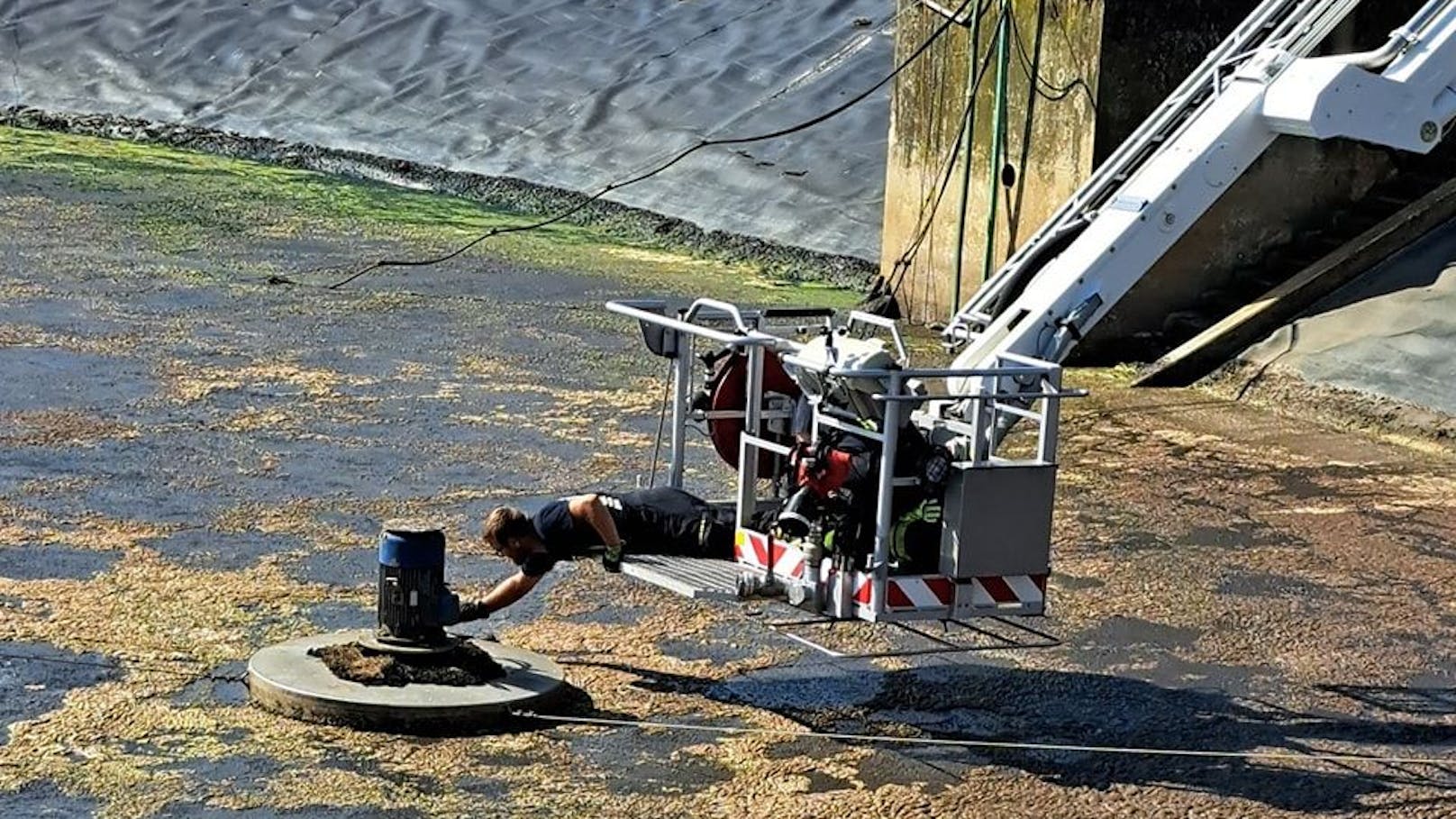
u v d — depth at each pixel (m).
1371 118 17.36
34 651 11.50
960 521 10.51
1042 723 11.16
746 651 12.12
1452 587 14.26
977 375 10.55
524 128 33.59
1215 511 16.12
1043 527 10.73
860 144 30.66
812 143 30.92
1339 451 18.33
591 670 11.65
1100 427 19.03
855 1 34.44
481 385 19.50
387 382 19.36
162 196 30.22
